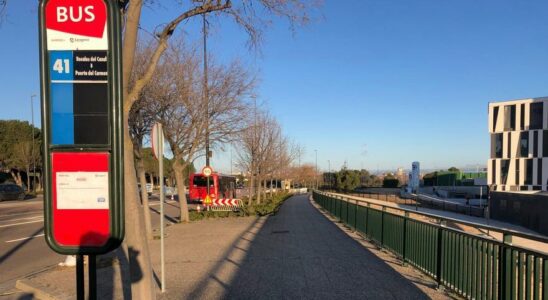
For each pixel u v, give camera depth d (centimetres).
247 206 2558
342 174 7531
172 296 680
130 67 509
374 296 650
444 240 674
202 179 3988
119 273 867
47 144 298
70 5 298
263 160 3472
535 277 445
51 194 299
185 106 1714
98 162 299
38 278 838
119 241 300
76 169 299
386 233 1045
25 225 2041
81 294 309
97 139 299
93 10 297
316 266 883
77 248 299
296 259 966
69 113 299
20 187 4206
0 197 3969
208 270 875
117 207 299
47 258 1200
